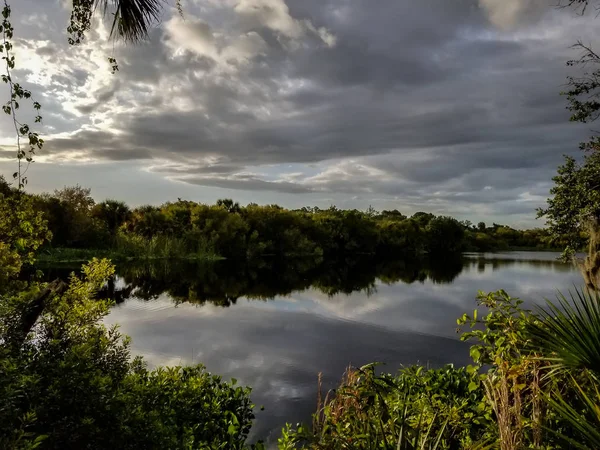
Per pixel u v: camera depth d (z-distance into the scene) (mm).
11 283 4277
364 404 2512
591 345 2092
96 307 4219
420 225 89625
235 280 29578
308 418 6758
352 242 75000
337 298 21672
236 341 12133
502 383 2279
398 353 11094
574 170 11289
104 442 2344
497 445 2289
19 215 4938
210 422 4121
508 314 2986
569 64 10375
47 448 2158
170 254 44500
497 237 110625
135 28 3598
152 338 12211
